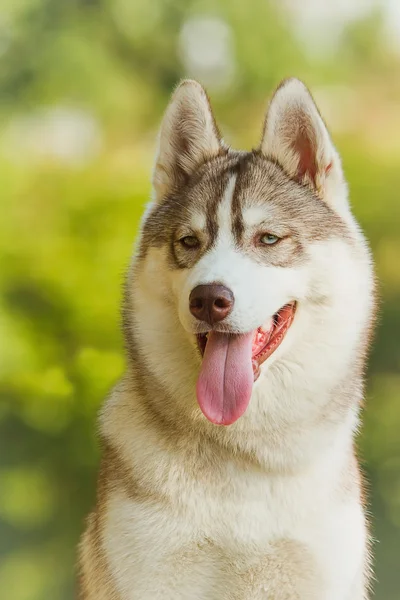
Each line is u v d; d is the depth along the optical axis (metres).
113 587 5.89
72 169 17.59
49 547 15.59
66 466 15.50
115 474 6.01
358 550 6.00
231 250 5.83
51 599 15.49
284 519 5.78
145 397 6.07
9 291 15.98
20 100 18.92
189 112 6.49
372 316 6.25
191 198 6.14
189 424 5.86
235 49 20.45
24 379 15.42
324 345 5.92
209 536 5.77
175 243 6.02
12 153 18.09
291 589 5.93
